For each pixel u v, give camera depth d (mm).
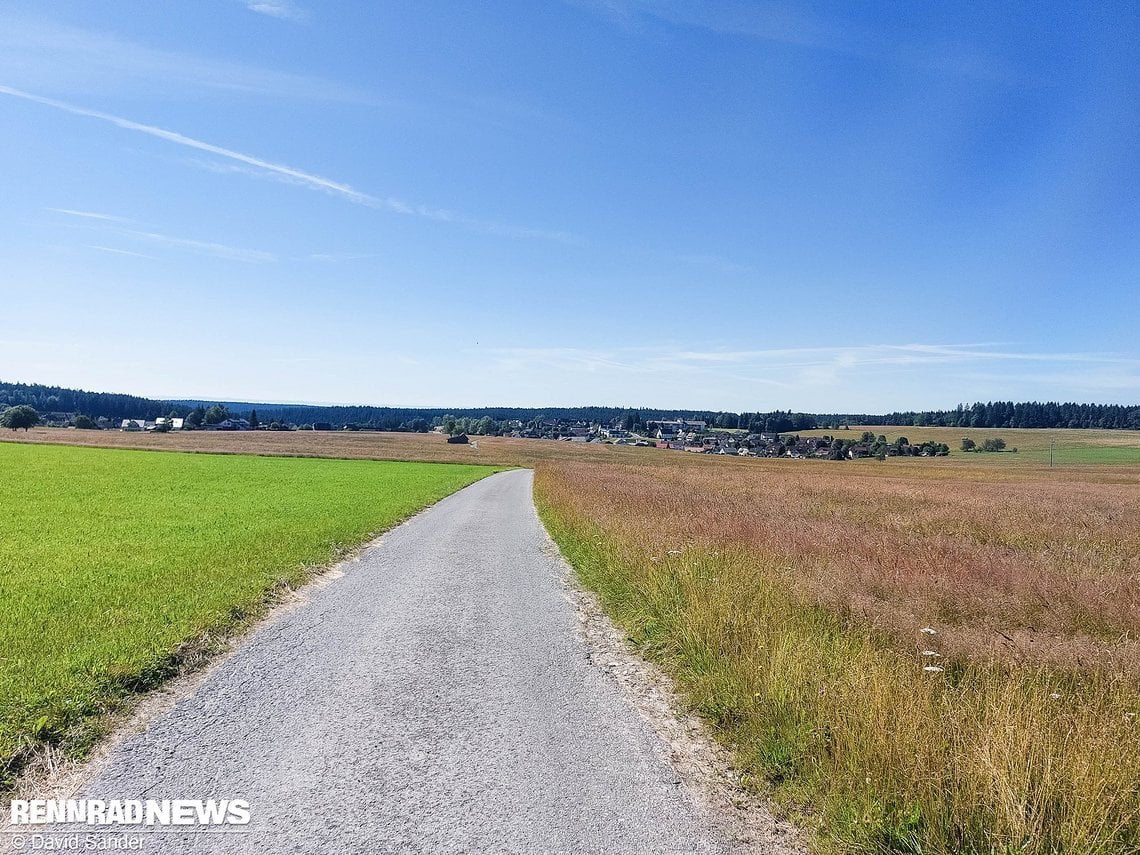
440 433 164375
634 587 8914
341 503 21766
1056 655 5668
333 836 3387
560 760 4328
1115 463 101438
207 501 21016
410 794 3836
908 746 3746
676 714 5180
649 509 15602
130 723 4789
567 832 3473
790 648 5508
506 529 17453
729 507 16438
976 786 3445
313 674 5922
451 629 7551
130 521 15750
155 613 7418
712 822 3627
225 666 6109
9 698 4812
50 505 18969
